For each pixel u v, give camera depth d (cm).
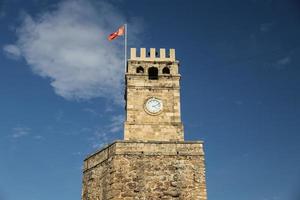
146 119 4938
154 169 4491
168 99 5066
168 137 4850
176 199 4378
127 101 5016
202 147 4622
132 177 4438
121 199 4338
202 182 4472
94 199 4597
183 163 4538
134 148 4562
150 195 4378
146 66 5234
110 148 4622
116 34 5428
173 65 5272
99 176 4650
